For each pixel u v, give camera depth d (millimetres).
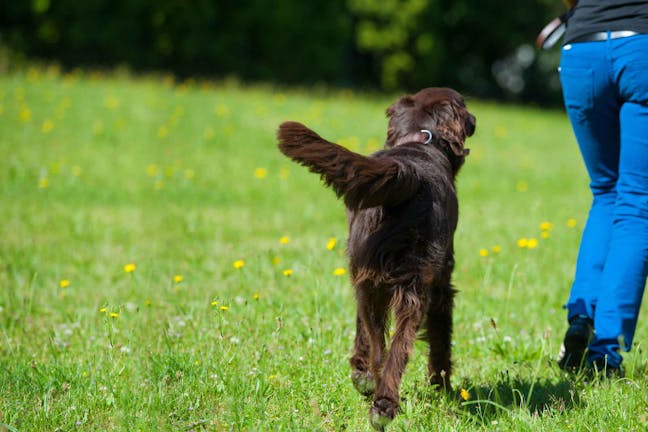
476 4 75000
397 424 9180
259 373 10438
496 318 13383
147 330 12422
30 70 45656
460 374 11297
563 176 32062
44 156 27062
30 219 20875
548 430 8953
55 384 10250
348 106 44125
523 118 51781
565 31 11500
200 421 9273
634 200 10695
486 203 25500
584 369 10695
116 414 9164
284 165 28766
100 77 46594
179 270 16328
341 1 64625
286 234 20031
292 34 60406
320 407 9844
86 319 12992
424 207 9070
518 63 81812
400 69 69688
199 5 55625
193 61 57719
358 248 9258
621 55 10383
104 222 20984
